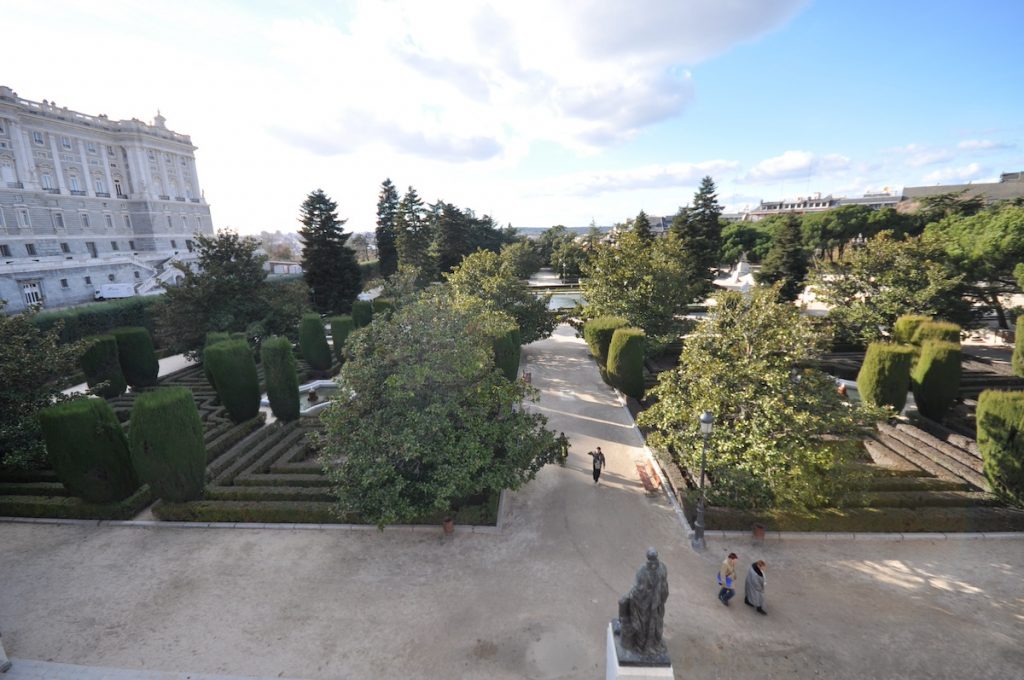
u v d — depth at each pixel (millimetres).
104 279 61312
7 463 17906
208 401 27719
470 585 13773
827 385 17031
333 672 11031
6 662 11016
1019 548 15016
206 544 15781
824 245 68938
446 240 73688
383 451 15141
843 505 16125
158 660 11344
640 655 9562
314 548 15531
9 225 63219
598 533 16250
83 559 15070
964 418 23281
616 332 26797
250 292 35906
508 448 16234
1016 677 10672
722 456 15992
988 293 38719
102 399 17422
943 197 61625
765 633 12008
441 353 16141
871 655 11320
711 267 57812
